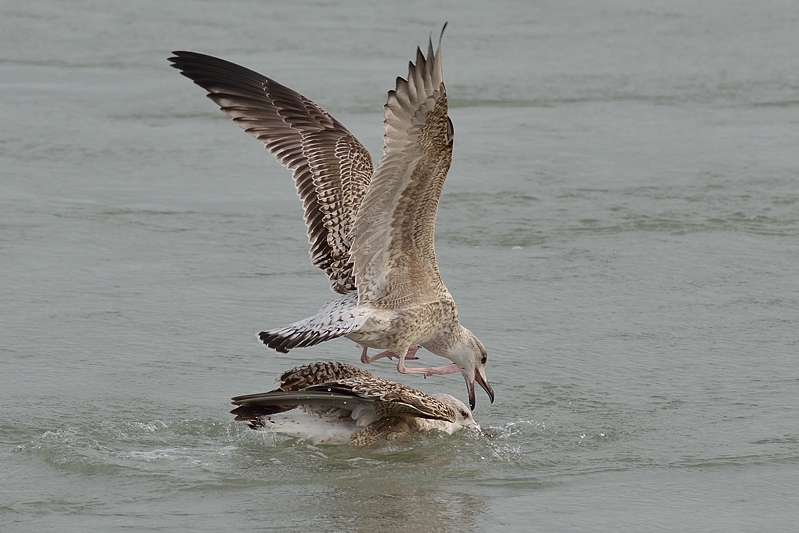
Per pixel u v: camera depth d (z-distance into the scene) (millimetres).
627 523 9023
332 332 10328
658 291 15375
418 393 10688
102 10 34531
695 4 37000
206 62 12148
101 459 10227
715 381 12344
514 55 30219
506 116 24750
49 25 32531
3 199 19062
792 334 13734
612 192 19938
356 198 11781
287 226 18312
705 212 18859
